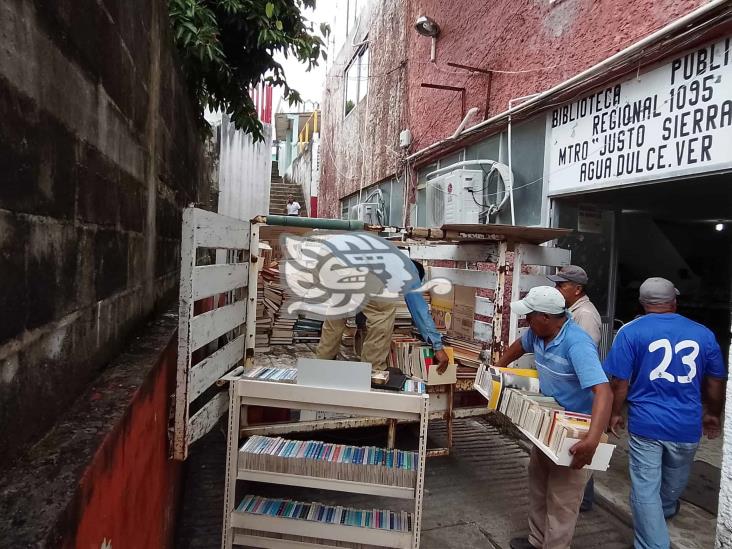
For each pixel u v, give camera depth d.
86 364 1.53
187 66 4.29
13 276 1.00
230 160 8.02
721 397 2.77
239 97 5.38
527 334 2.87
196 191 5.47
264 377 2.55
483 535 3.06
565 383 2.54
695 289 8.25
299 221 3.23
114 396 1.47
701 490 3.51
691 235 7.98
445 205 5.83
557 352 2.55
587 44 4.10
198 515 3.14
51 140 1.21
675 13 3.30
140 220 2.40
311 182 16.94
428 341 3.36
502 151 5.38
